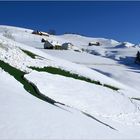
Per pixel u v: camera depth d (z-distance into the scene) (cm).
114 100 4231
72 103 3444
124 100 4469
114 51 19212
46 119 2172
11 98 2381
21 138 1745
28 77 3775
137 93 5709
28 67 4381
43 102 2817
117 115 3594
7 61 4072
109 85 5375
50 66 4944
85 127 2350
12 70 3816
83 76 5194
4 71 3478
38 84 3631
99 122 2970
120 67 10994
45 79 3988
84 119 2703
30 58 4903
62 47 13688
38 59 5150
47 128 2009
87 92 4116
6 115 1997
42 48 13988
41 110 2342
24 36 18825
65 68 5241
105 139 2245
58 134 1966
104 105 3809
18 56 4578
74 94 3806
